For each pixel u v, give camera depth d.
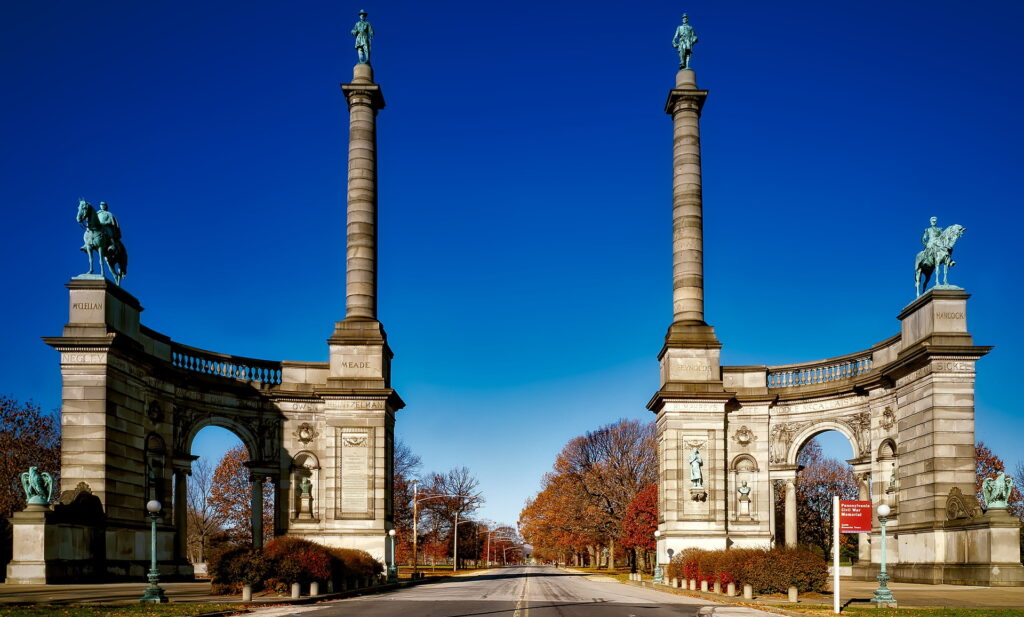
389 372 56.78
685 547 53.53
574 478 95.62
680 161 58.06
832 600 35.34
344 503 52.25
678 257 57.19
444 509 146.38
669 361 55.44
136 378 47.00
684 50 59.31
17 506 73.62
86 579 41.66
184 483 52.31
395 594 42.53
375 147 57.06
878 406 52.56
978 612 29.42
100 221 45.56
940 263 46.47
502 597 39.72
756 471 56.59
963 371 45.25
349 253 55.19
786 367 58.06
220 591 36.97
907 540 47.94
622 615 28.92
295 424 55.53
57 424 80.50
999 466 95.19
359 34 57.59
